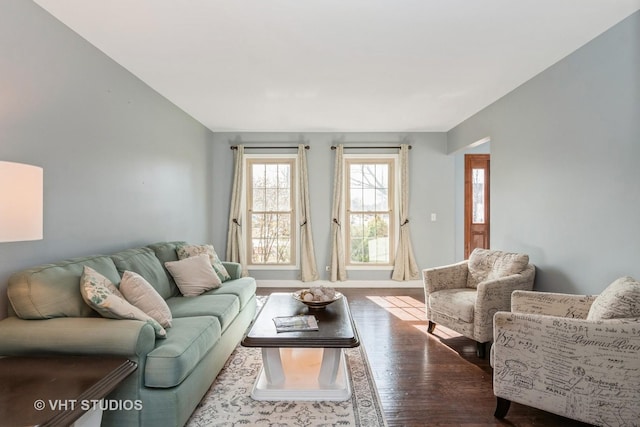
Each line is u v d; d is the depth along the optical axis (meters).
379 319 3.74
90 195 2.47
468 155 5.37
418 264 5.28
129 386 1.65
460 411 2.04
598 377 1.66
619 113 2.23
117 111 2.79
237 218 5.15
